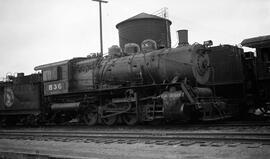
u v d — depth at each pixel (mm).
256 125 12641
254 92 17734
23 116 22250
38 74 21219
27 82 22016
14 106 22156
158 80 15484
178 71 14742
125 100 15961
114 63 17203
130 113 15875
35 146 10867
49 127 19625
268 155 6926
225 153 7418
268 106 17422
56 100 19750
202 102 13680
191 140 9430
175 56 14922
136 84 15938
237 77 17688
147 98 15156
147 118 15102
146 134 11391
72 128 17344
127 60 16625
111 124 16781
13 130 18484
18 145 11492
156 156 7566
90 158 7117
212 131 11297
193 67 14445
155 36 30688
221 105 14914
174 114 13625
